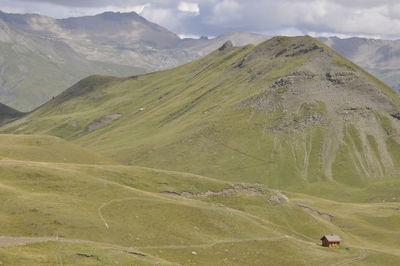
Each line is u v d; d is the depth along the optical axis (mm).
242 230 103750
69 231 82938
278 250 98000
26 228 80938
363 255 108000
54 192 99875
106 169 126938
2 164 107812
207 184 139000
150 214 98625
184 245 89375
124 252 77125
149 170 136500
